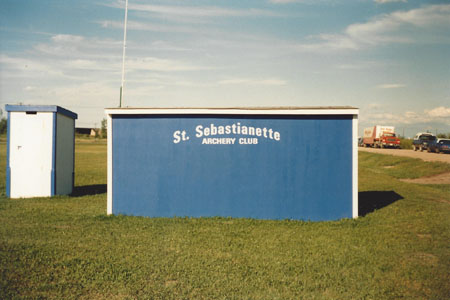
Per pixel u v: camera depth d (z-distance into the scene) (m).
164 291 5.85
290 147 11.23
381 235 9.25
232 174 11.29
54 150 14.42
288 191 11.20
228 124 11.28
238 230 9.55
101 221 10.42
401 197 15.73
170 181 11.34
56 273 6.48
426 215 11.73
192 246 8.12
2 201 13.45
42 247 7.82
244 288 5.99
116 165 11.41
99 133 123.44
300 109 11.10
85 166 29.38
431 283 6.32
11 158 14.31
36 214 11.15
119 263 6.99
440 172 25.05
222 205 11.27
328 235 9.23
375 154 40.34
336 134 11.21
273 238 8.84
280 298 5.66
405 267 7.03
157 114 11.37
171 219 10.77
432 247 8.28
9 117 14.29
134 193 11.37
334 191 11.19
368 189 18.47
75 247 7.91
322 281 6.31
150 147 11.37
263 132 11.27
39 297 5.57
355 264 7.17
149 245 8.14
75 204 13.13
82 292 5.80
